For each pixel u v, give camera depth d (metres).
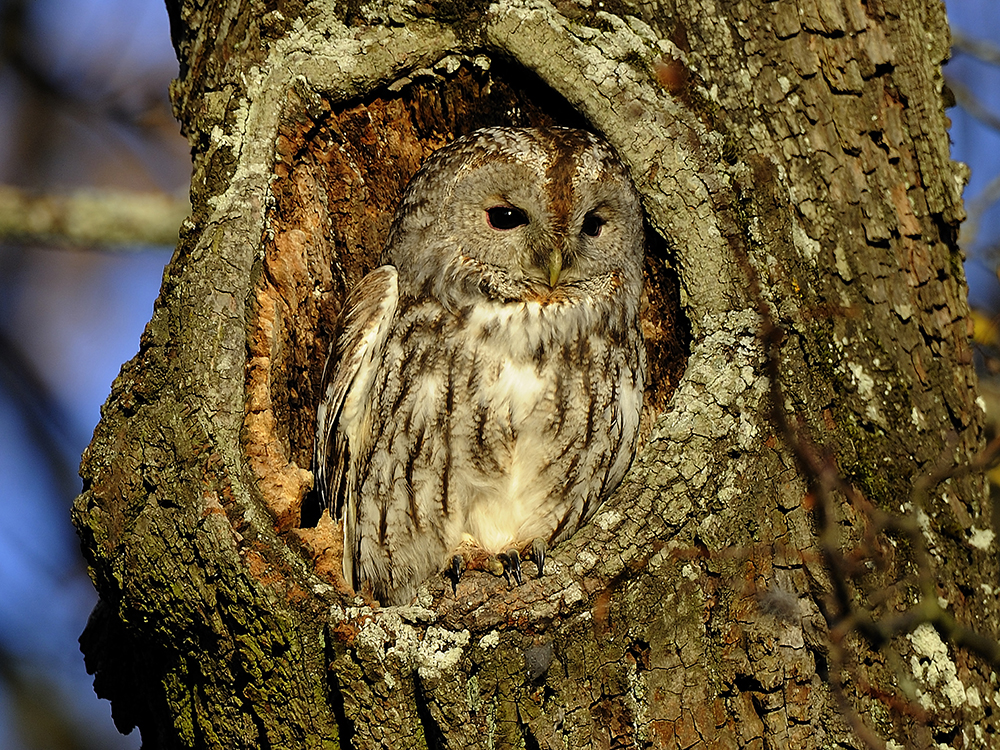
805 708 7.88
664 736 7.73
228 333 8.17
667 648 7.86
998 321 11.63
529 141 9.39
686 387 8.38
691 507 8.07
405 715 7.53
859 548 8.21
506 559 8.10
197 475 7.87
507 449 9.41
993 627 8.85
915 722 8.08
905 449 8.62
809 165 8.80
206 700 8.08
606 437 9.66
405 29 8.98
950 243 9.24
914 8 9.24
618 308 9.62
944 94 9.53
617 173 9.27
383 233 10.44
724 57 8.80
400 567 9.68
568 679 7.68
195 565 7.81
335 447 9.63
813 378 8.44
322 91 8.93
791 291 8.52
